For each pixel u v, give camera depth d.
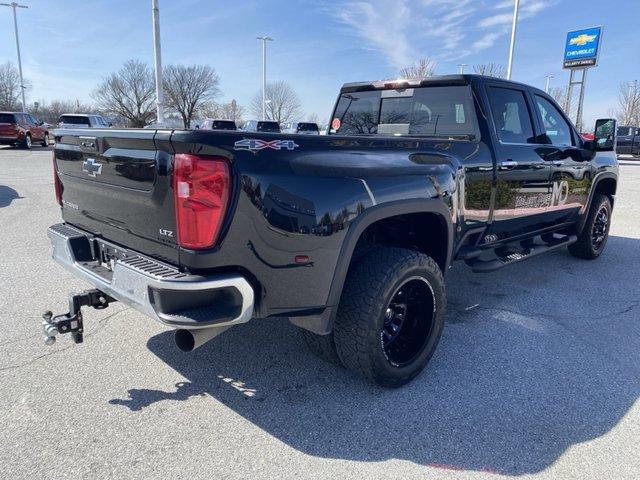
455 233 3.59
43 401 2.87
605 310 4.52
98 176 2.91
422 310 3.16
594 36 23.27
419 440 2.61
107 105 58.38
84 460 2.39
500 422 2.78
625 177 18.22
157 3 19.42
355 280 2.81
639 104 48.47
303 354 3.51
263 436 2.62
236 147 2.30
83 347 3.54
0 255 5.79
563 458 2.49
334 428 2.69
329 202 2.57
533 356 3.58
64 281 4.90
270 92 60.88
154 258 2.60
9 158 20.81
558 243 5.16
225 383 3.12
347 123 4.96
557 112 5.12
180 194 2.29
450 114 4.12
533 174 4.48
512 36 21.95
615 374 3.34
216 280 2.32
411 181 3.01
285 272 2.51
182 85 57.72
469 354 3.59
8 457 2.40
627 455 2.53
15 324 3.88
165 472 2.33
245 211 2.34
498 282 5.30
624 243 7.32
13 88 66.06
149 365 3.31
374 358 2.87
